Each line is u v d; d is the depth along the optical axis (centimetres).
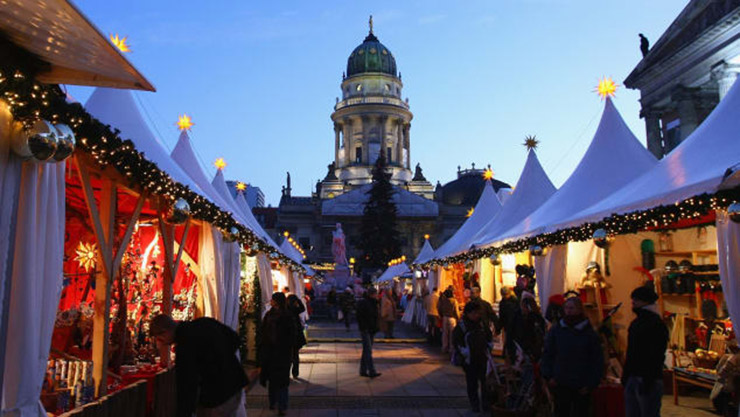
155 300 848
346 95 9912
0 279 320
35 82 330
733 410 695
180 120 1045
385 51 10056
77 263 809
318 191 9475
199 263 930
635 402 557
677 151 742
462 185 9512
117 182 562
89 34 296
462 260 1625
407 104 10138
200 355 434
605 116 1092
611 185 995
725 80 2648
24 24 303
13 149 329
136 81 377
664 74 3067
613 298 1037
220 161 1304
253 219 1666
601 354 566
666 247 1005
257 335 1184
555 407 582
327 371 1191
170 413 679
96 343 530
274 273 1889
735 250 527
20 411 348
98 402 478
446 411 816
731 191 526
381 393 947
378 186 7306
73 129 397
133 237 867
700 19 2761
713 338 862
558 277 995
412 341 1827
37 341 365
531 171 1469
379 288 4406
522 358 732
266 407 842
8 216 327
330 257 8325
